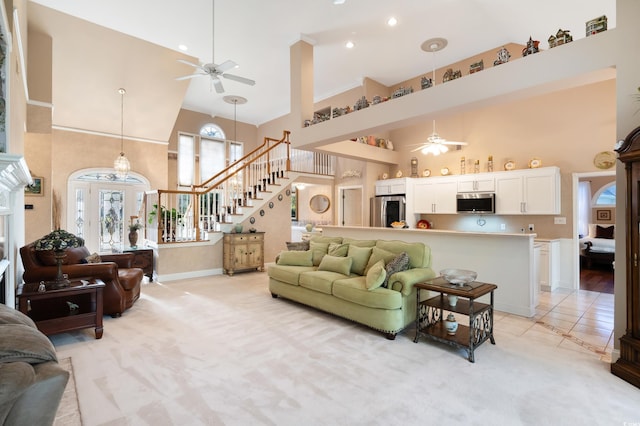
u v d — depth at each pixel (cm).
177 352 284
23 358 109
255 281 577
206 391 223
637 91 257
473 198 628
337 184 851
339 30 529
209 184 908
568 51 292
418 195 716
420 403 210
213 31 514
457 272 313
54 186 664
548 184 538
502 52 337
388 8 475
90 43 541
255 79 714
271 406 206
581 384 233
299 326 351
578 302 453
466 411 201
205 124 934
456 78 375
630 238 247
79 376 242
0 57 219
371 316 328
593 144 520
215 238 635
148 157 776
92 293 332
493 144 638
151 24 500
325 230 649
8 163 203
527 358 276
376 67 683
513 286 398
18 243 360
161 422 190
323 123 511
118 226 745
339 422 191
